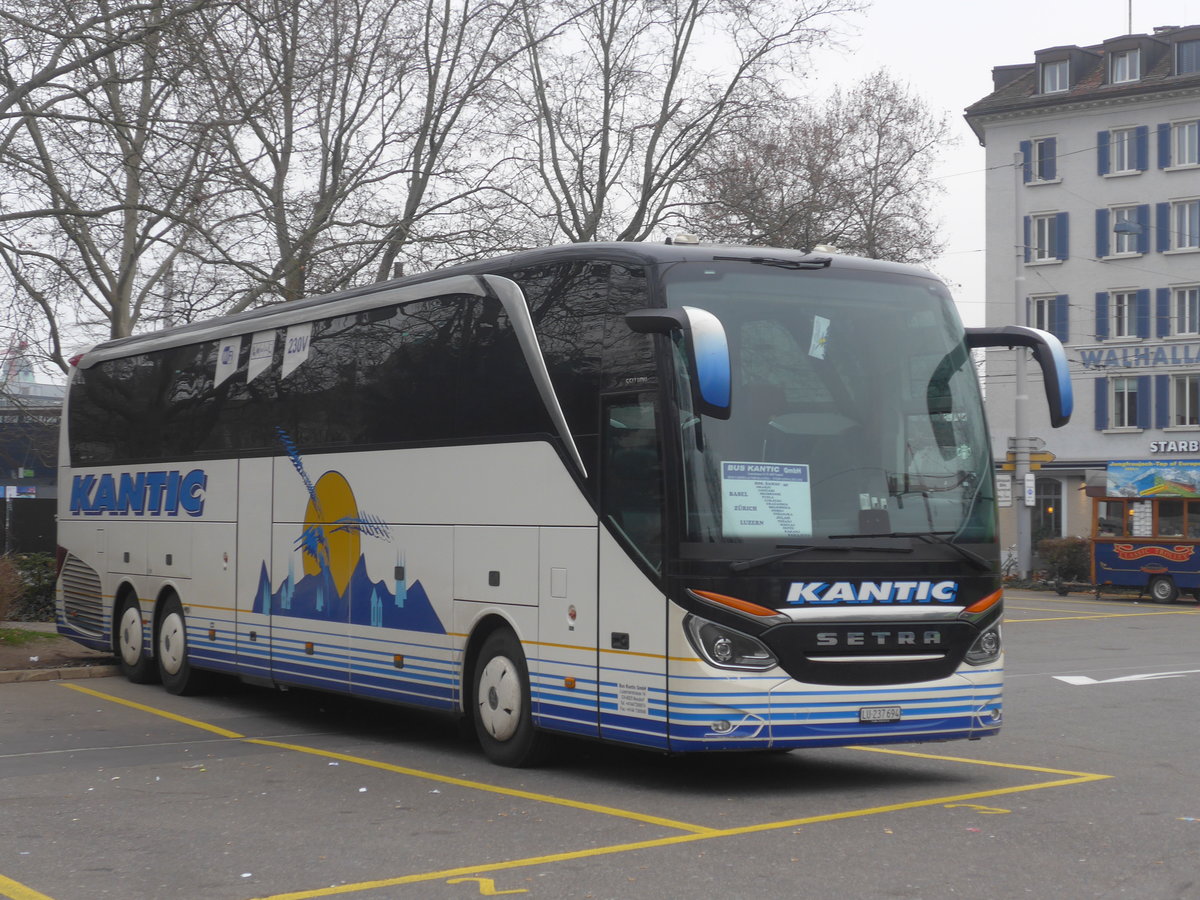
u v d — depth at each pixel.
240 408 14.70
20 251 21.25
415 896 6.65
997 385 57.69
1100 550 38.00
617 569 9.50
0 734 13.00
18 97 19.19
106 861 7.61
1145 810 8.73
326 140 29.59
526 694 10.47
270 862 7.49
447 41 31.45
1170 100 54.84
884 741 9.23
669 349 9.29
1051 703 15.08
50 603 26.25
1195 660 20.72
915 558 9.45
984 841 7.75
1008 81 60.38
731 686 8.91
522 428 10.52
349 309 12.99
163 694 16.11
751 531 9.09
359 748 12.05
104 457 17.80
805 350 9.59
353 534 12.58
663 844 7.73
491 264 11.20
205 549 15.23
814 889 6.65
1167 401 54.53
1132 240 55.47
